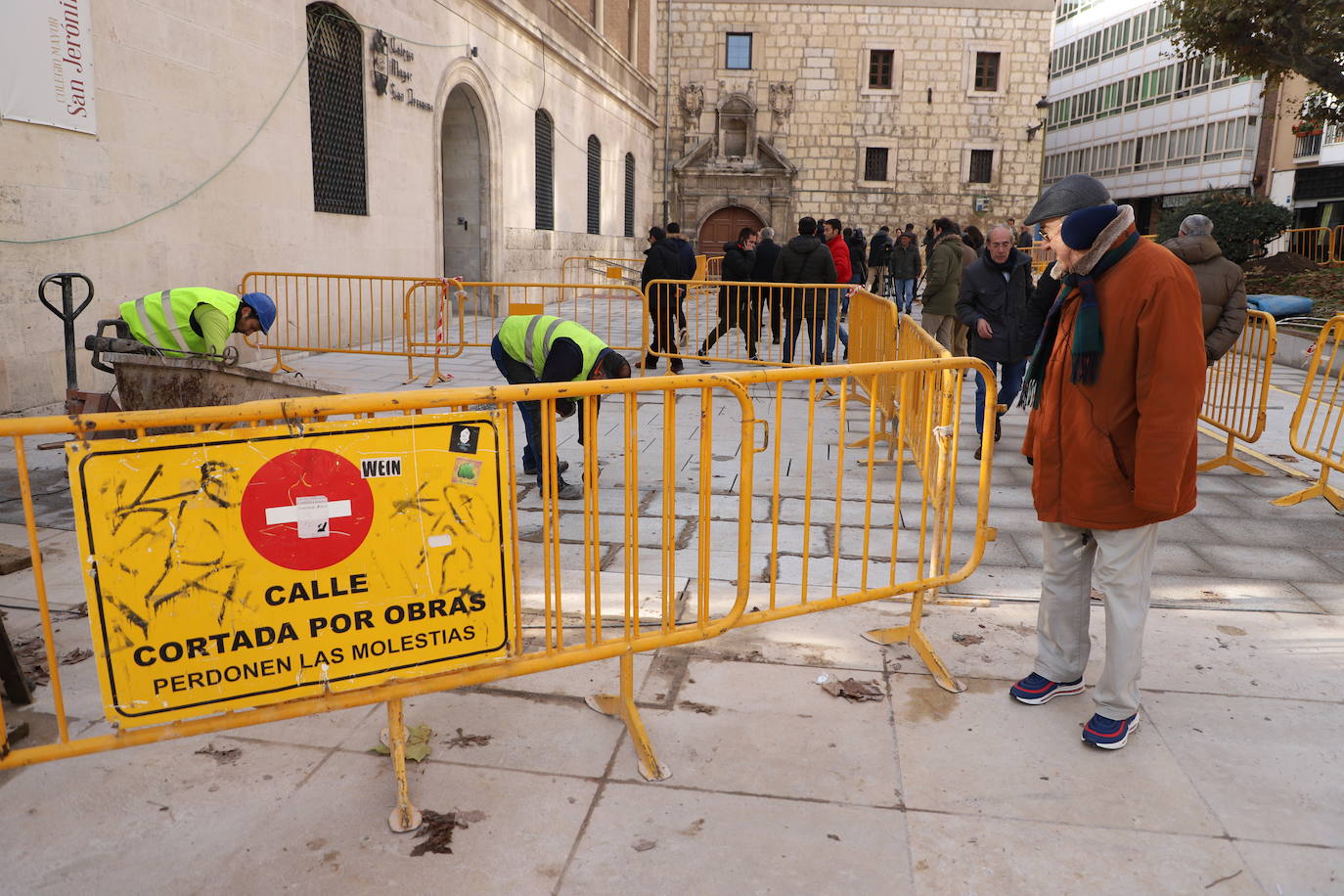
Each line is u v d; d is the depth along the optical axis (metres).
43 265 7.33
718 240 31.25
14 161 7.00
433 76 14.01
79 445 2.03
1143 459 2.55
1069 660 3.04
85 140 7.70
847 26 29.64
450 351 11.84
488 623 2.51
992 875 2.23
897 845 2.34
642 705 3.04
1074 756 2.76
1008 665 3.35
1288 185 32.72
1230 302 5.49
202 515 2.15
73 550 4.36
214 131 9.32
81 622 3.57
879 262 19.45
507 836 2.37
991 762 2.72
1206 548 4.61
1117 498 2.67
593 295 10.02
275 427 2.19
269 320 5.36
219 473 2.15
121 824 2.41
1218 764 2.71
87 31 7.63
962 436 7.04
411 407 2.32
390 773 2.65
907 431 5.30
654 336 10.17
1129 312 2.57
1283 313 13.27
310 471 2.24
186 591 2.16
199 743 2.79
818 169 30.41
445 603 2.44
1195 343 2.52
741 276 10.60
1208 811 2.49
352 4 11.66
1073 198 2.67
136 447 2.07
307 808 2.48
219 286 9.54
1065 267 2.76
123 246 8.17
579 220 21.95
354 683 2.37
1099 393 2.66
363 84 12.13
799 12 29.64
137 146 8.29
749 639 3.52
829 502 5.28
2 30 6.82
